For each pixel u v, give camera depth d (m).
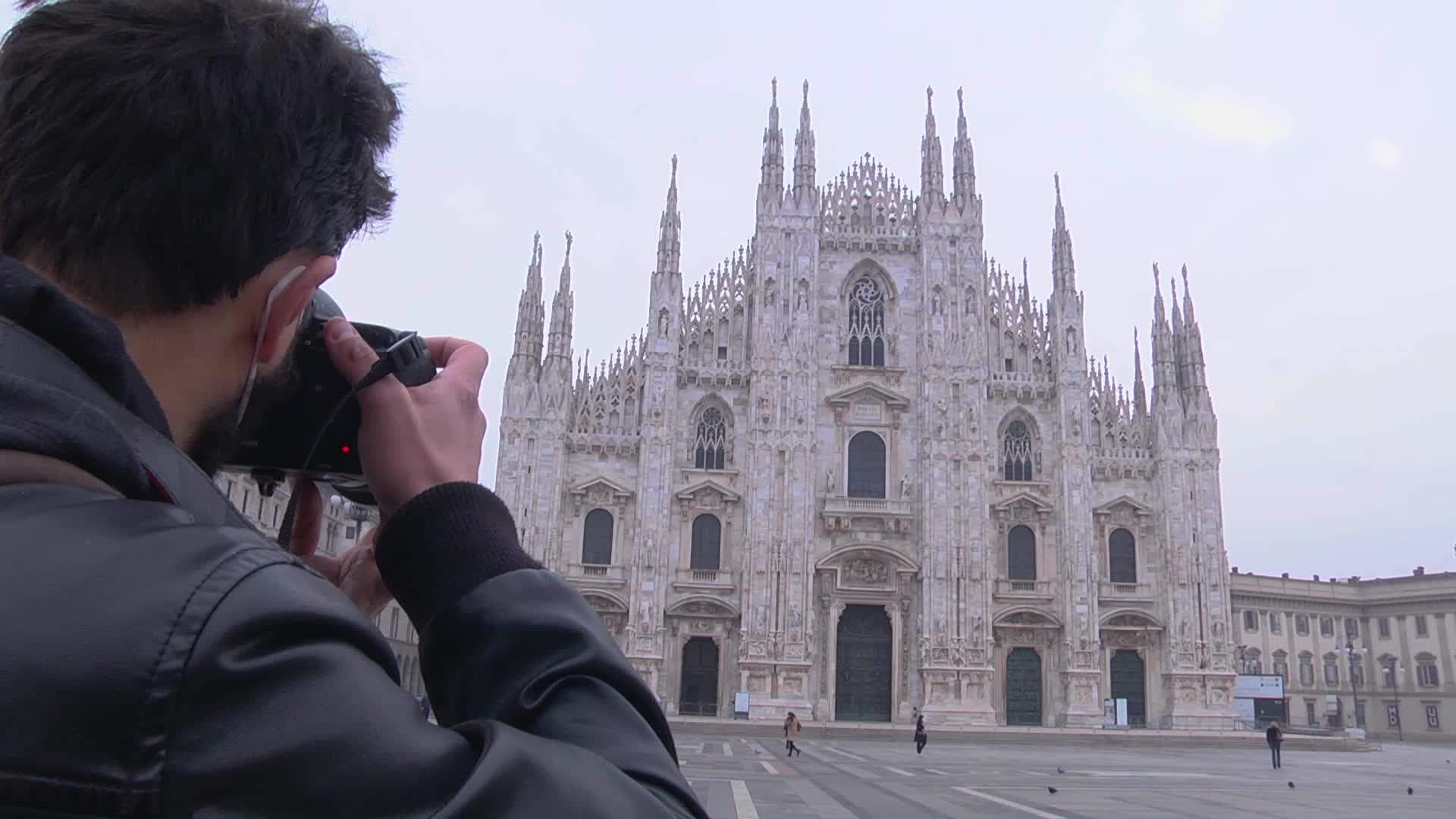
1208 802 29.58
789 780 35.34
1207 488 74.12
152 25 1.92
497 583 2.15
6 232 1.93
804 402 74.62
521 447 73.38
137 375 1.83
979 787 33.59
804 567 71.75
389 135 2.38
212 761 1.44
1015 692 72.19
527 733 1.87
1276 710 89.88
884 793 30.73
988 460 74.38
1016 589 73.12
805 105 80.31
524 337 75.56
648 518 72.19
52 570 1.51
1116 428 76.25
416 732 1.67
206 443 2.11
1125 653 73.12
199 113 1.89
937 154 79.19
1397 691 120.69
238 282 2.00
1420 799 32.34
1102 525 74.50
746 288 78.50
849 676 72.31
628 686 2.08
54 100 1.83
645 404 74.19
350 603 1.78
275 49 2.03
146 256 1.90
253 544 1.73
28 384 1.63
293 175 2.02
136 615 1.50
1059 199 78.94
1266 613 121.56
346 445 2.42
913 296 78.25
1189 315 77.25
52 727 1.42
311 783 1.49
